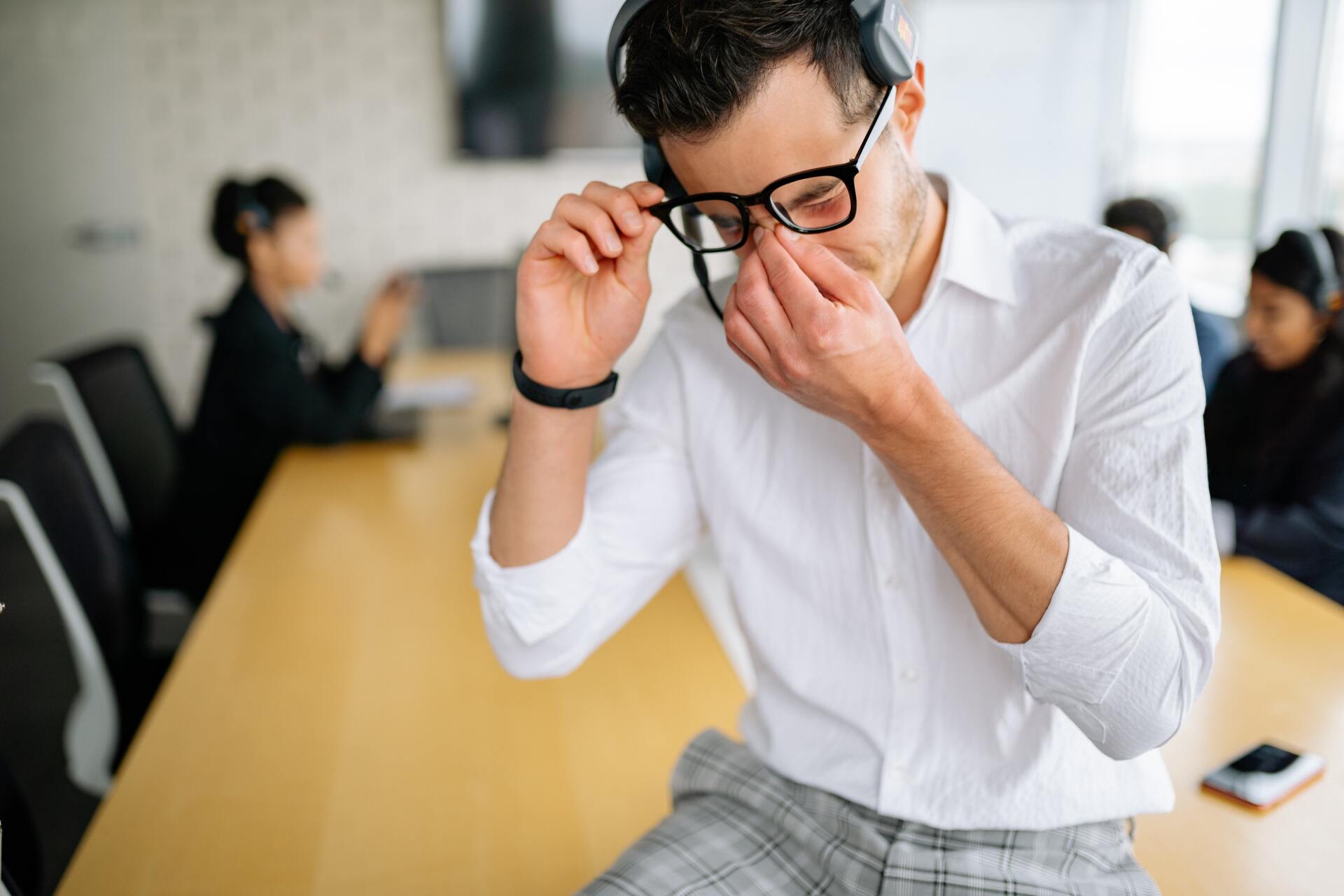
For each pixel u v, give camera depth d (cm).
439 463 238
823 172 69
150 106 466
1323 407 201
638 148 496
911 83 78
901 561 83
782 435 89
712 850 87
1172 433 73
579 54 481
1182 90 428
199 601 236
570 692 135
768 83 69
